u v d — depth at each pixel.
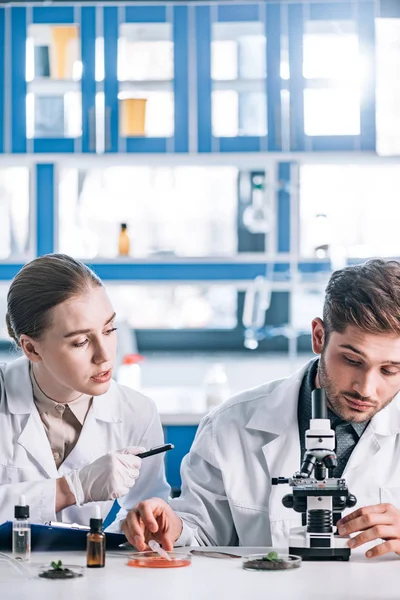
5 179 5.48
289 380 2.46
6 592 1.58
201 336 5.72
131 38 5.23
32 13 5.18
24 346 2.38
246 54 5.23
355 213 5.51
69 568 1.78
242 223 5.60
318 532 1.91
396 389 2.14
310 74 5.18
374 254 5.46
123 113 5.15
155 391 5.62
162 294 5.62
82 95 5.16
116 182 5.52
